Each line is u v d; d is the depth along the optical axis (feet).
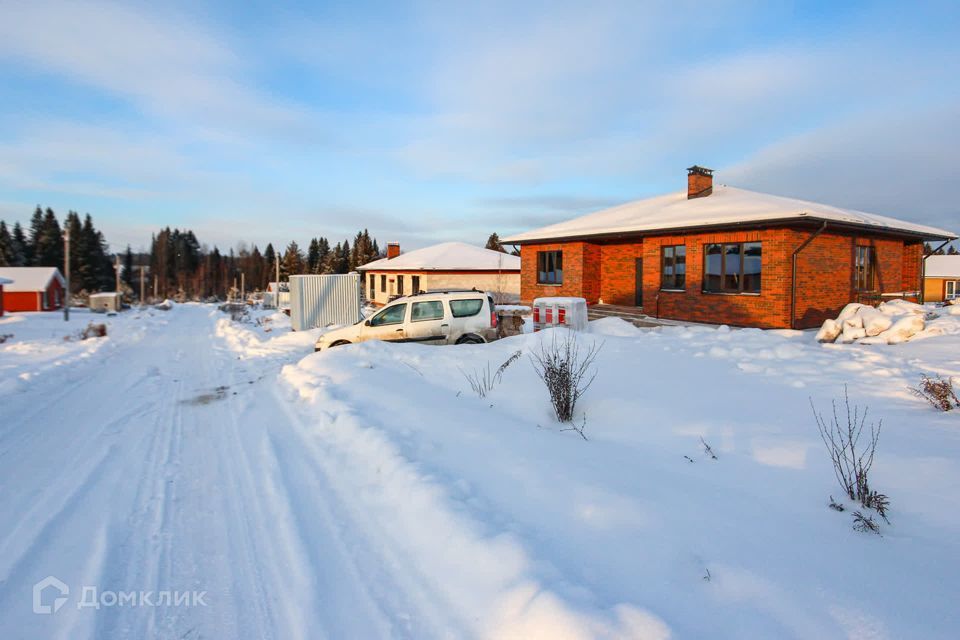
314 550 12.11
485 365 27.45
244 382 34.81
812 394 19.61
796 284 46.57
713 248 52.13
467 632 8.80
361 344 32.81
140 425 24.22
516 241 75.10
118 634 9.73
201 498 15.64
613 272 67.41
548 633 8.02
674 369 24.44
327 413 21.74
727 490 12.49
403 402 21.76
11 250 259.39
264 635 9.59
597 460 14.53
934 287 136.05
